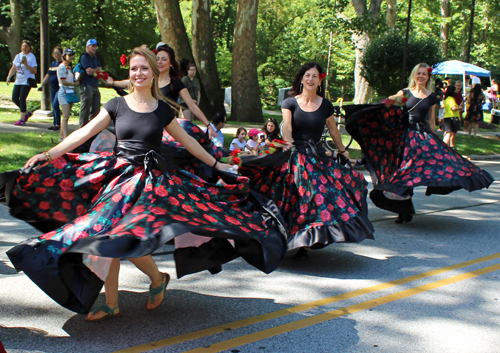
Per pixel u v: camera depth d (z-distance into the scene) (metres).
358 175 5.27
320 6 20.41
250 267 4.98
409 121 6.57
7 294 4.06
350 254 5.52
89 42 10.02
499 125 24.80
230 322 3.71
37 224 3.60
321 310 4.00
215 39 43.19
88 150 3.93
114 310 3.67
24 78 12.22
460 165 6.43
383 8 33.03
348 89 47.81
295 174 4.97
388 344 3.46
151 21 33.94
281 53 43.34
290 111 5.10
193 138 3.97
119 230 3.03
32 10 42.56
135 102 3.56
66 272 3.11
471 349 3.43
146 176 3.44
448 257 5.50
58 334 3.40
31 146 9.55
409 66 16.52
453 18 33.47
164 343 3.33
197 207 3.50
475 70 23.69
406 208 6.69
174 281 4.53
